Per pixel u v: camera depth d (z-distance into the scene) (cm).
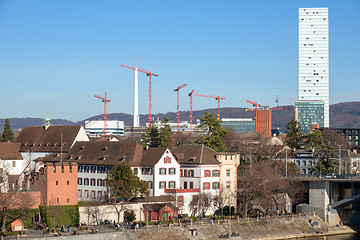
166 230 19225
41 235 17938
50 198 19775
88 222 19962
